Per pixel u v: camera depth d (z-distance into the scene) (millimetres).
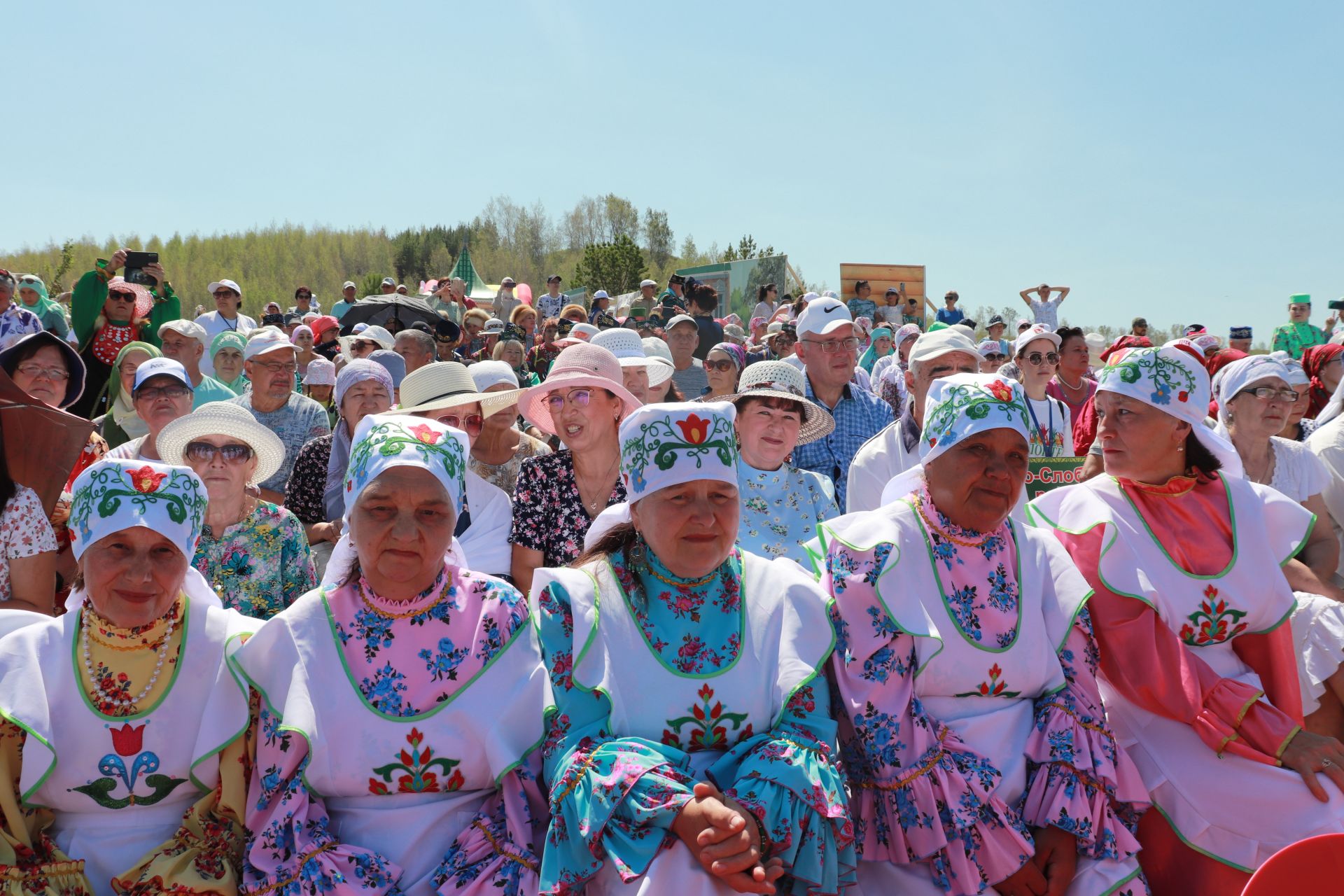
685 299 18781
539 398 5445
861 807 3213
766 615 3199
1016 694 3336
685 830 2764
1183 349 3785
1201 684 3498
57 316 12141
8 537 3977
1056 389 9258
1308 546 4953
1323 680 4098
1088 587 3420
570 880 2818
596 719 3033
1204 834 3457
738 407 5156
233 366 9383
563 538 4996
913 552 3354
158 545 2965
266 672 3014
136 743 2984
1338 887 2354
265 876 2855
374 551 2977
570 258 69000
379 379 6164
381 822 2998
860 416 6828
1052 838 3146
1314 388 8609
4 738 2930
